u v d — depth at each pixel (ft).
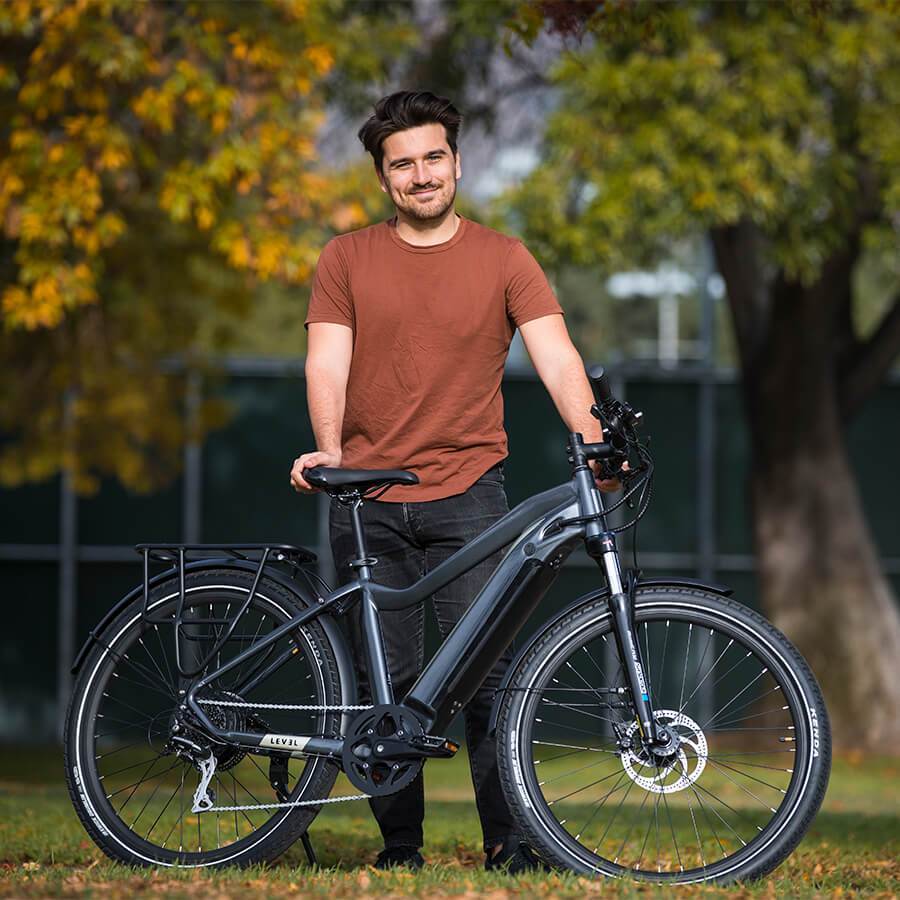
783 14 60.39
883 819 44.16
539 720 22.82
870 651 79.15
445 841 30.40
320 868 24.07
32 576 89.40
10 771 71.00
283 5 56.39
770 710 22.70
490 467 24.32
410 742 22.57
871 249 70.03
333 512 24.57
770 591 80.23
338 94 70.69
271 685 23.72
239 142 55.93
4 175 56.08
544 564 22.59
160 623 23.82
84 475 79.82
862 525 80.23
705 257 92.58
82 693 23.79
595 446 22.97
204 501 89.86
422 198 23.99
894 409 91.81
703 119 60.80
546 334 24.23
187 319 79.30
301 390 90.07
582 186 65.82
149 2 55.83
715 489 91.61
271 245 56.70
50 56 55.42
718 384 91.61
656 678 23.32
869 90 65.77
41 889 20.89
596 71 61.05
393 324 24.09
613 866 22.38
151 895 20.45
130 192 62.95
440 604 23.70
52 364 75.66
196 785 23.72
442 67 73.97
